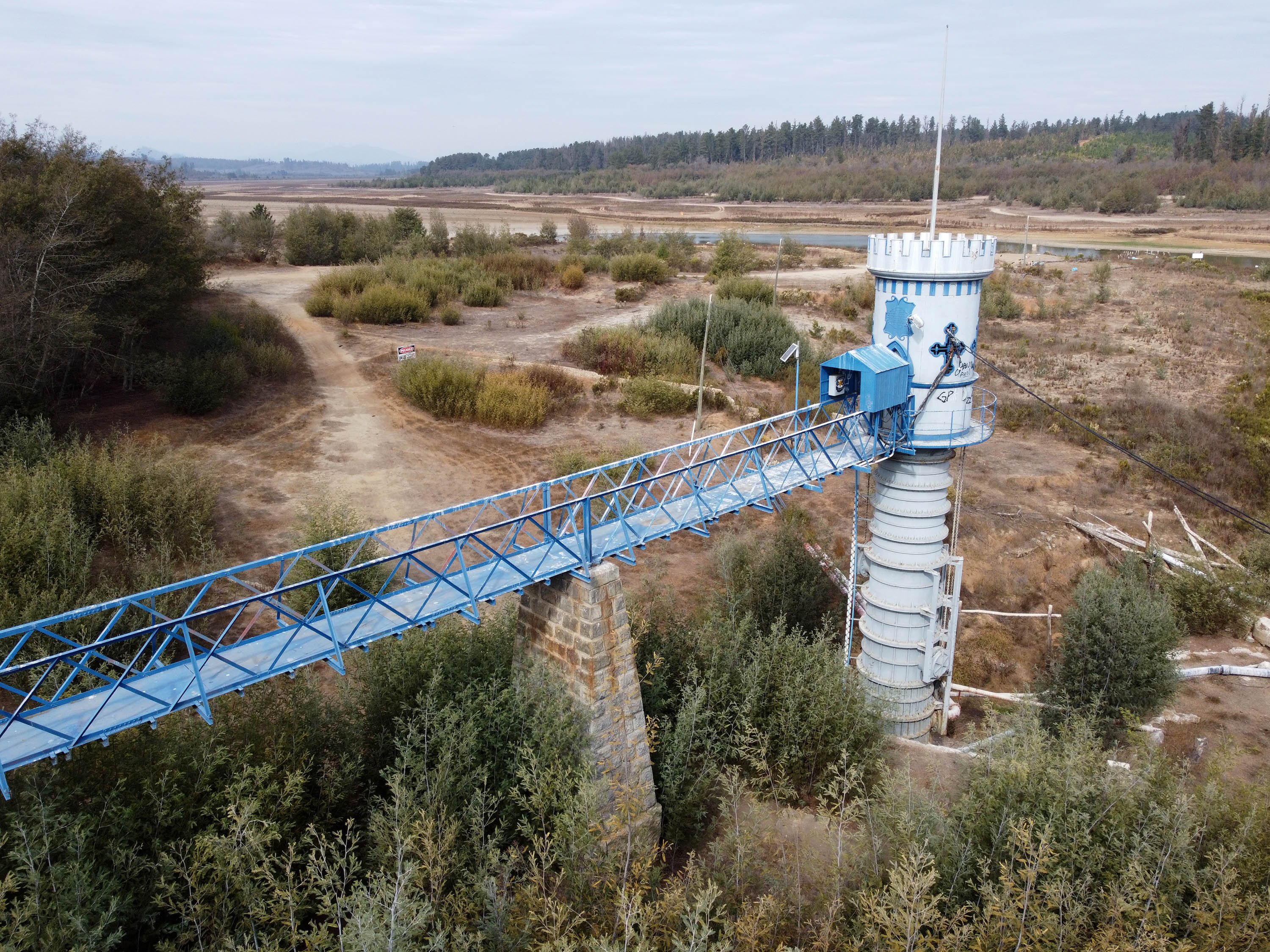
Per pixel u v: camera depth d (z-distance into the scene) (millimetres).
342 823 10953
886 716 15922
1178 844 9172
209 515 21047
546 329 42250
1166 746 16984
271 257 59906
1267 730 17531
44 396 24922
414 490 24531
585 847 9633
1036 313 49219
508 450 27875
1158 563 22938
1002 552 24156
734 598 17859
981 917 9078
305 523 20328
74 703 9648
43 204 24781
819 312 48125
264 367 31797
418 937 8234
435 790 10266
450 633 13664
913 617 17547
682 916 8250
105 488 19094
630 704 12516
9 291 23656
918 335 16219
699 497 14508
